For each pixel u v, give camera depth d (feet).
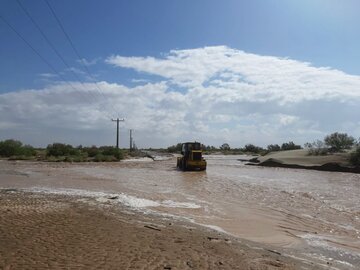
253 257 27.48
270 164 164.86
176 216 44.62
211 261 25.57
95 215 41.45
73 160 185.88
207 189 73.46
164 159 234.17
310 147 193.67
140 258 25.49
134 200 55.72
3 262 23.62
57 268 22.82
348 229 40.29
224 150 455.63
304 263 27.45
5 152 202.59
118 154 220.43
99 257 25.39
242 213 48.57
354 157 137.08
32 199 53.01
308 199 61.46
